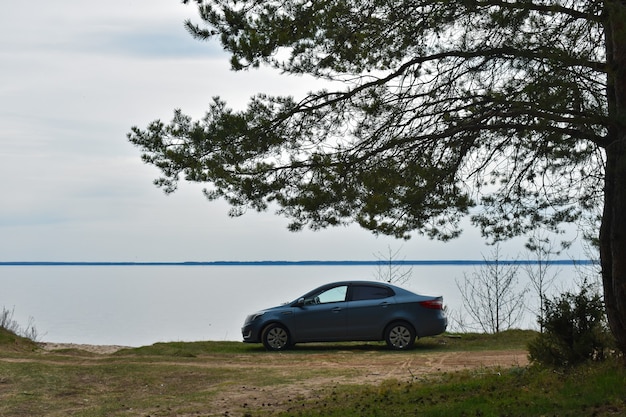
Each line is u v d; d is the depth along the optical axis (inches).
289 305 740.0
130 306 2878.9
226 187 417.7
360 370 591.2
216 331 1625.2
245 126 401.1
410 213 418.3
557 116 374.9
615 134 390.3
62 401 487.2
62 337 1438.2
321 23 396.2
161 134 410.6
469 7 388.8
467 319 1038.4
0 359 637.9
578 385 397.1
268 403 470.6
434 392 453.1
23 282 7308.1
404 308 722.2
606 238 413.4
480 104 401.1
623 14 343.0
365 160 413.1
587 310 459.5
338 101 421.4
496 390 433.1
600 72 385.7
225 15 392.8
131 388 531.2
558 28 389.4
